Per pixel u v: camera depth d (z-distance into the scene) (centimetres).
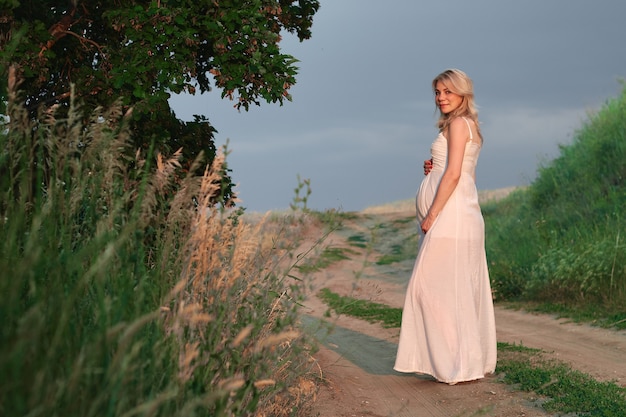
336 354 706
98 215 312
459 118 557
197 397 252
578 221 1625
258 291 391
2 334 179
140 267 284
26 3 793
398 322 988
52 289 216
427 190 578
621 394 517
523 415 468
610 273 1123
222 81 730
